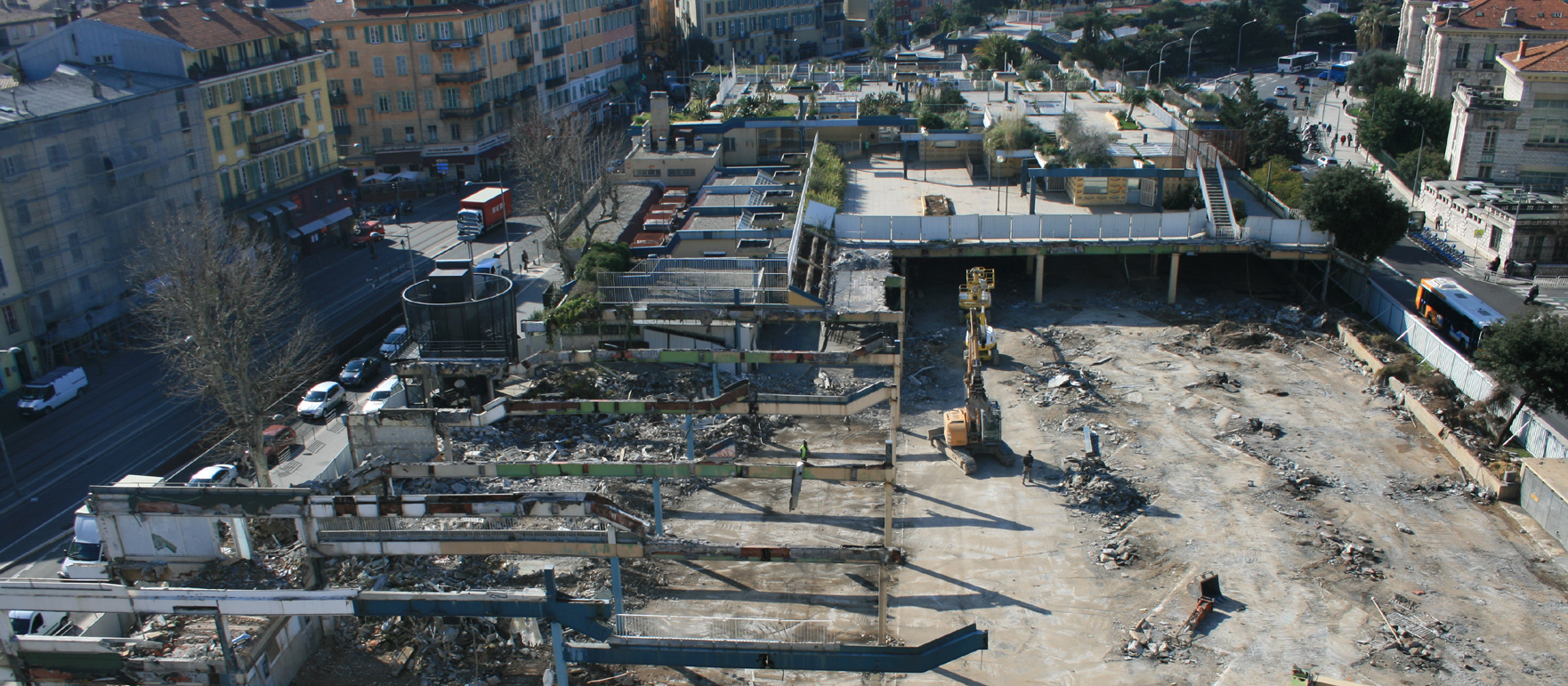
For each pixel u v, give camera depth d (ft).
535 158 236.22
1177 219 221.25
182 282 144.36
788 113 318.45
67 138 206.18
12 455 171.12
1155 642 113.60
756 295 192.75
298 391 189.98
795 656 92.79
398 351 203.51
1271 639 113.70
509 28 380.58
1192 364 191.62
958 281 242.37
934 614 119.03
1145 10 645.51
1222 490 145.89
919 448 161.38
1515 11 338.34
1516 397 160.15
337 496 100.68
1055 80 366.84
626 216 249.55
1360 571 126.00
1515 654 111.14
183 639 100.63
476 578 120.78
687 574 127.24
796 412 132.67
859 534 136.05
